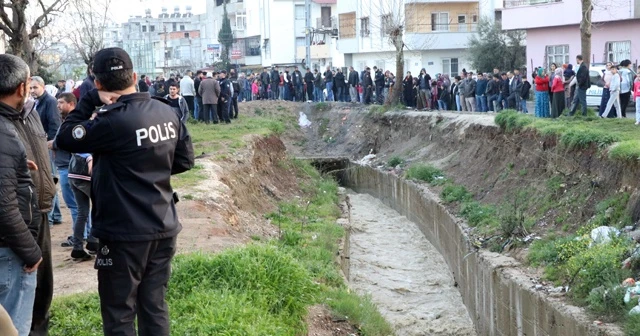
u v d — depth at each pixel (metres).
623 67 22.09
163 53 92.38
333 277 11.77
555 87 21.11
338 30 60.22
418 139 29.73
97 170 5.45
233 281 8.78
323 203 22.48
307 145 37.78
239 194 17.66
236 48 80.31
